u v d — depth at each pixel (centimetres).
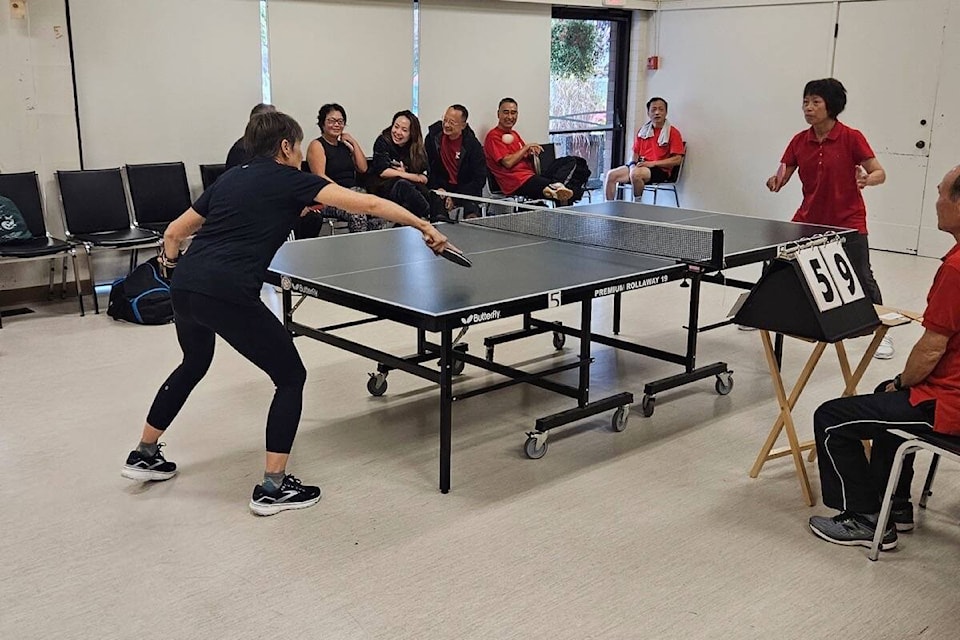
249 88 681
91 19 605
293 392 315
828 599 266
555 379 459
